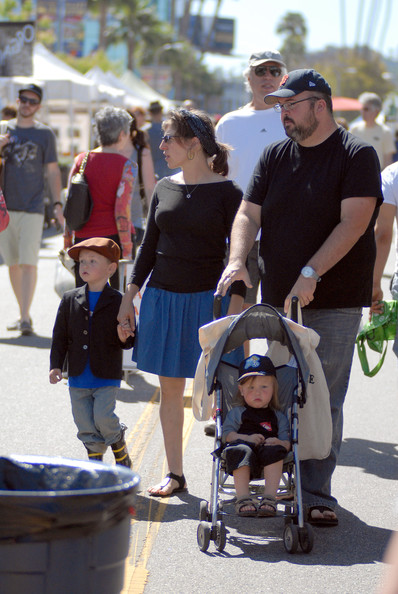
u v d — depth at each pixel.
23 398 9.20
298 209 6.21
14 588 3.23
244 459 5.59
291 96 6.08
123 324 6.61
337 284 6.21
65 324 6.71
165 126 6.63
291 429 5.78
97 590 3.34
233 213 6.59
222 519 6.23
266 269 6.40
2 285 16.09
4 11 60.66
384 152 19.47
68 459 3.82
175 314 6.61
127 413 8.88
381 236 7.37
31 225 11.98
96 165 9.27
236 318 5.88
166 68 102.62
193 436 8.27
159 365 6.59
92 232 9.33
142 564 5.45
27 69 23.73
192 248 6.57
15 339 11.92
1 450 7.47
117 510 3.37
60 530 3.24
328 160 6.16
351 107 48.56
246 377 5.82
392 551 2.69
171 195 6.66
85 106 37.59
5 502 3.20
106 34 99.69
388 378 11.03
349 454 7.94
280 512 5.97
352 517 6.42
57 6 115.12
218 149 6.71
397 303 7.59
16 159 11.88
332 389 6.38
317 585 5.23
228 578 5.29
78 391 6.70
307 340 5.86
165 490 6.72
